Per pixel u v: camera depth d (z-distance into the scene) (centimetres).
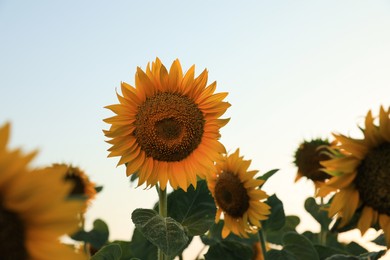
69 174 115
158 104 86
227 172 97
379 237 71
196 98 88
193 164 87
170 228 71
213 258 95
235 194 95
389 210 61
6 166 34
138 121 85
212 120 88
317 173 109
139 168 85
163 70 86
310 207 103
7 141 34
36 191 34
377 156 61
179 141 85
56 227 35
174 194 88
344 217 62
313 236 114
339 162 62
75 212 35
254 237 108
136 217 72
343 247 110
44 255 36
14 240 36
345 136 62
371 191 61
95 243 112
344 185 62
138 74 85
